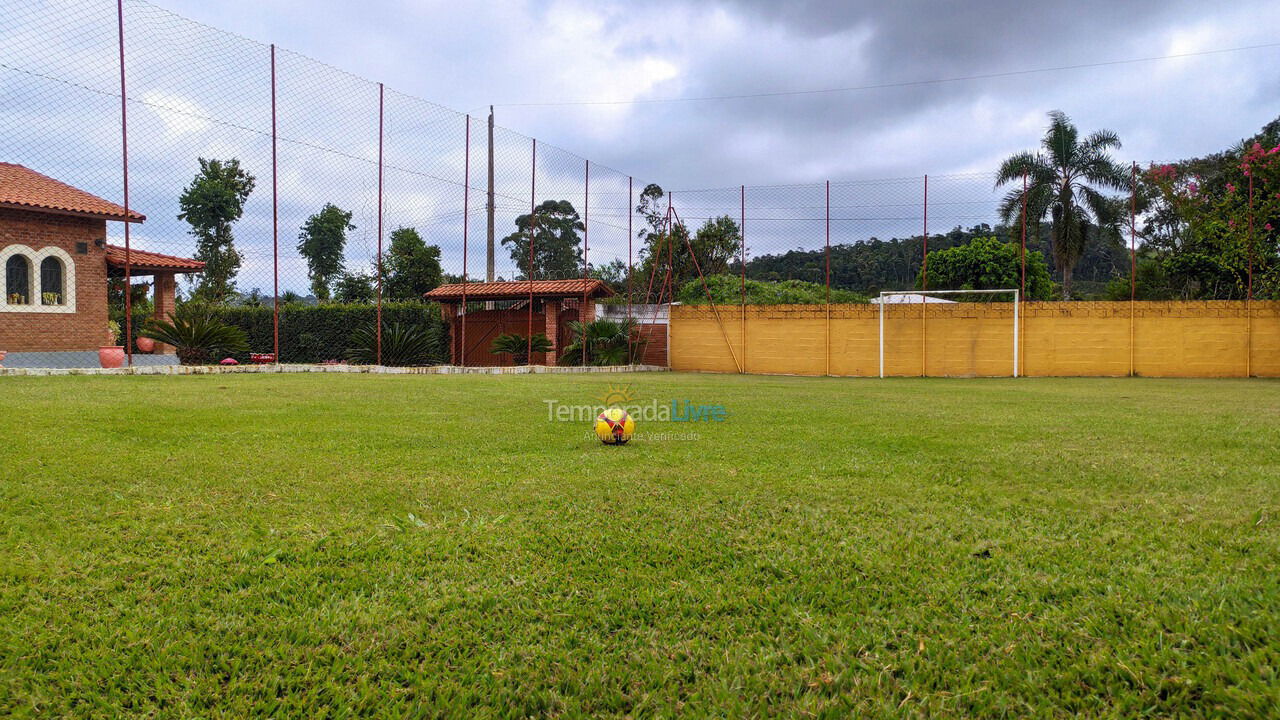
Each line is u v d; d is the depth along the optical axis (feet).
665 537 10.75
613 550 10.12
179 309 62.13
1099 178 91.50
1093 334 65.10
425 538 10.61
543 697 6.37
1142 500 13.23
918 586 8.79
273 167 45.93
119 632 7.45
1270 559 9.63
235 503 12.43
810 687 6.55
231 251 74.13
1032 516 12.06
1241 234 65.21
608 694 6.44
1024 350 65.62
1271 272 64.95
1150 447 19.56
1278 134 81.61
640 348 73.05
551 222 92.68
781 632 7.57
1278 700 5.99
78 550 9.84
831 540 10.62
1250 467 16.56
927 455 18.06
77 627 7.54
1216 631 7.30
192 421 22.07
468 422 23.81
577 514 11.98
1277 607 7.82
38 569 9.09
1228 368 63.62
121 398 28.02
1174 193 71.77
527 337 73.15
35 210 51.96
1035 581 8.87
